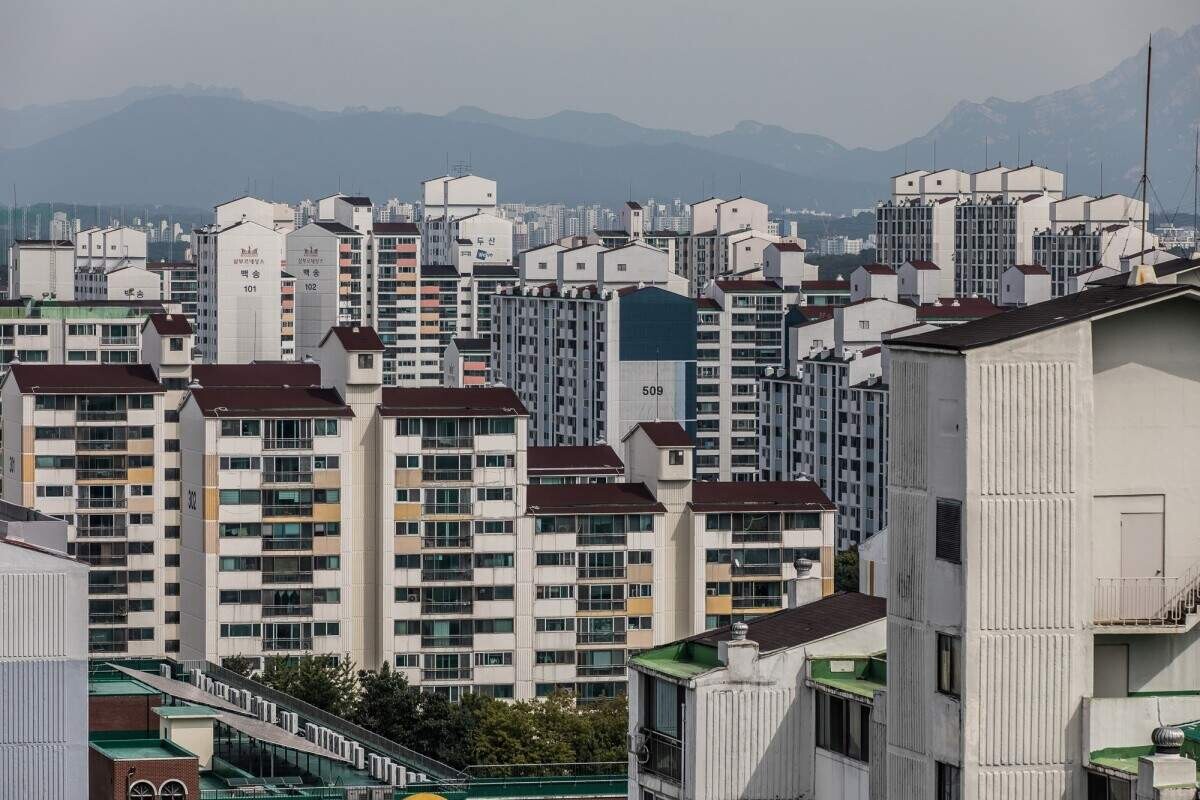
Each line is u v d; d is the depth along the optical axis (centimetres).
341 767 19412
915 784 11562
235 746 18875
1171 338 11450
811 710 13188
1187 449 11469
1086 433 11262
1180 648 11512
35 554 13450
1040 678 11238
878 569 18200
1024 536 11225
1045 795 11225
